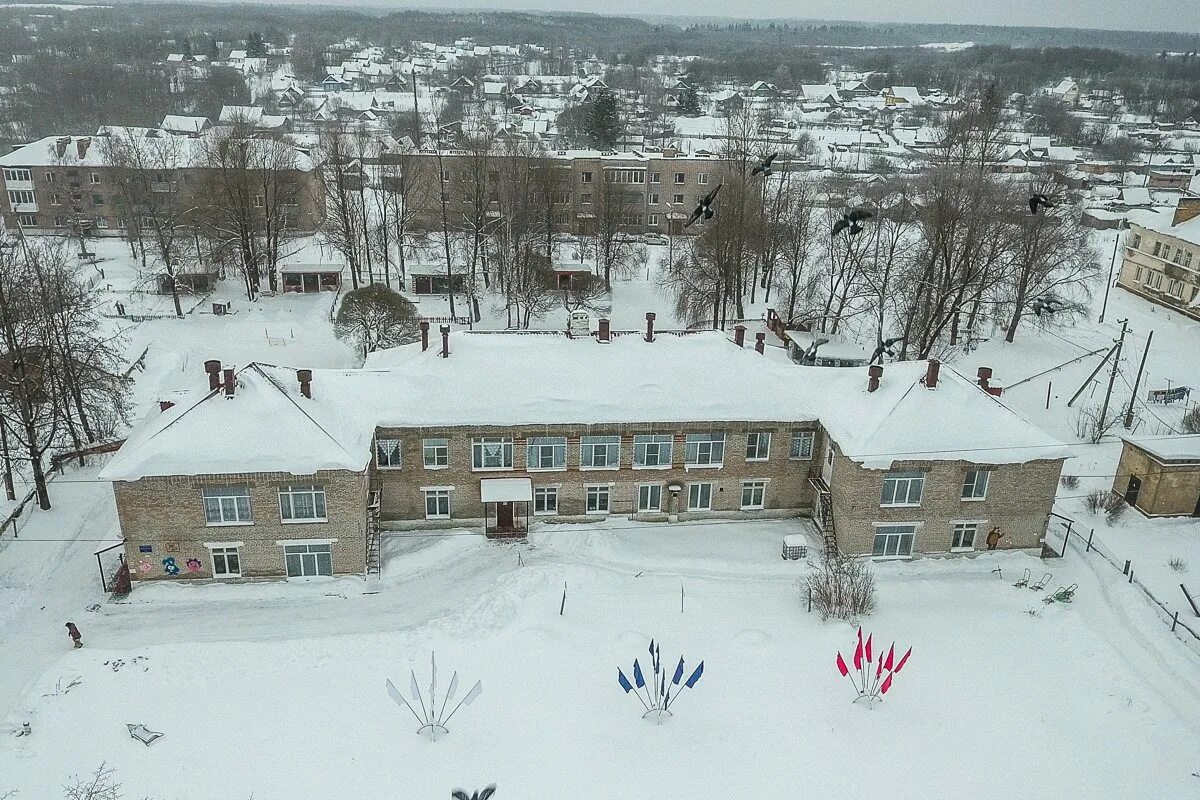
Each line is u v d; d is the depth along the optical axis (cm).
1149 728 3497
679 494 4928
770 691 3688
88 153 10900
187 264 9156
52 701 3500
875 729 3488
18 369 4878
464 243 9425
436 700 3588
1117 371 6744
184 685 3634
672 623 4119
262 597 4266
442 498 4828
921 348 6800
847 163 15188
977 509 4641
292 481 4181
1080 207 13050
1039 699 3669
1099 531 4991
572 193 11312
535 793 3156
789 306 8431
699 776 3247
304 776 3198
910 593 4397
